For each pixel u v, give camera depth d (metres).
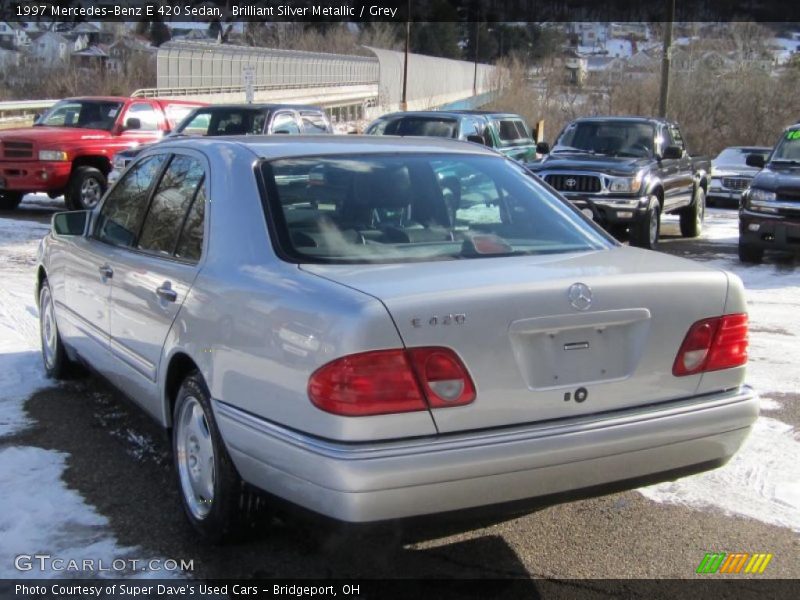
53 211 16.39
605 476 3.41
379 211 4.02
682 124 43.88
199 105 18.50
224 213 3.96
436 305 3.13
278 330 3.29
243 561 3.74
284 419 3.25
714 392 3.70
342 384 3.04
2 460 4.75
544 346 3.32
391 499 3.04
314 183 4.04
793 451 5.12
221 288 3.69
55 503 4.25
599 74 53.78
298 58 57.56
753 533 4.12
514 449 3.18
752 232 11.94
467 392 3.16
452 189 4.30
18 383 6.13
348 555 3.82
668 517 4.27
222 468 3.62
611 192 12.98
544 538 4.04
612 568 3.77
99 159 16.06
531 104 55.72
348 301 3.13
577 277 3.45
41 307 6.39
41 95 66.00
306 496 3.15
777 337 7.93
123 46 73.06
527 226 4.24
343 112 64.69
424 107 59.88
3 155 15.45
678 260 3.98
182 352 3.92
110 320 4.86
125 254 4.75
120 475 4.59
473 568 3.75
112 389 5.39
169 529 4.02
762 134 43.06
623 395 3.47
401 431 3.08
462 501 3.15
